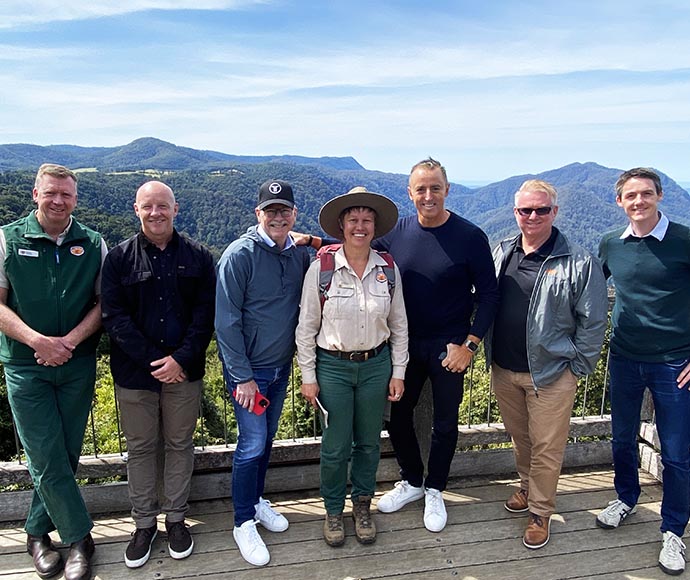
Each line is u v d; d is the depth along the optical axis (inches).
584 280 92.7
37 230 85.8
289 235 97.3
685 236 91.4
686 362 93.7
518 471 109.6
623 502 105.5
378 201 90.0
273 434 101.6
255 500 97.0
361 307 90.1
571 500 113.4
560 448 97.4
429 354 100.6
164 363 88.6
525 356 98.7
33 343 83.2
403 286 100.7
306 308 92.2
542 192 92.2
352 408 95.6
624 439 103.3
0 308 84.1
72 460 94.3
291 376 118.5
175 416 93.6
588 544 98.9
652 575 91.2
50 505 88.4
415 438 109.6
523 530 102.9
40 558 90.0
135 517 93.5
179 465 95.0
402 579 89.1
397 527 103.6
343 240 96.0
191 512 107.8
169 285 90.1
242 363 90.4
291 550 96.5
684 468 93.7
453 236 97.7
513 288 99.1
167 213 87.1
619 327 100.5
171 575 89.7
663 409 95.7
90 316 89.7
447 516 107.2
